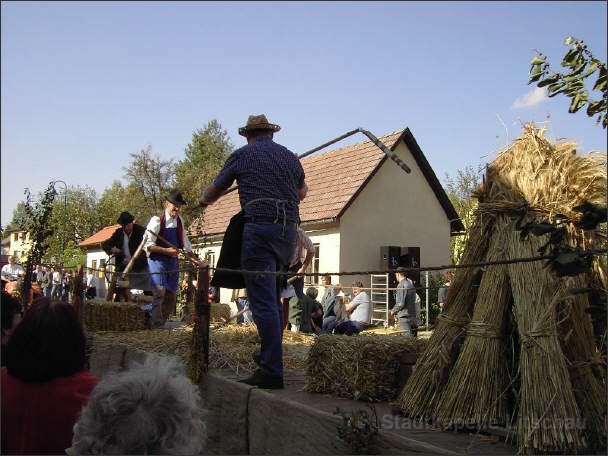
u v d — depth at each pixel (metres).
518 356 3.17
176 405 2.06
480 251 3.46
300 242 7.45
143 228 9.42
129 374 2.13
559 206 3.19
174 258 7.95
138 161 49.91
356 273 3.38
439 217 23.25
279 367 4.34
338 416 3.29
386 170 22.39
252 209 4.39
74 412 2.74
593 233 3.26
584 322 3.04
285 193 4.45
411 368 3.94
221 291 26.08
